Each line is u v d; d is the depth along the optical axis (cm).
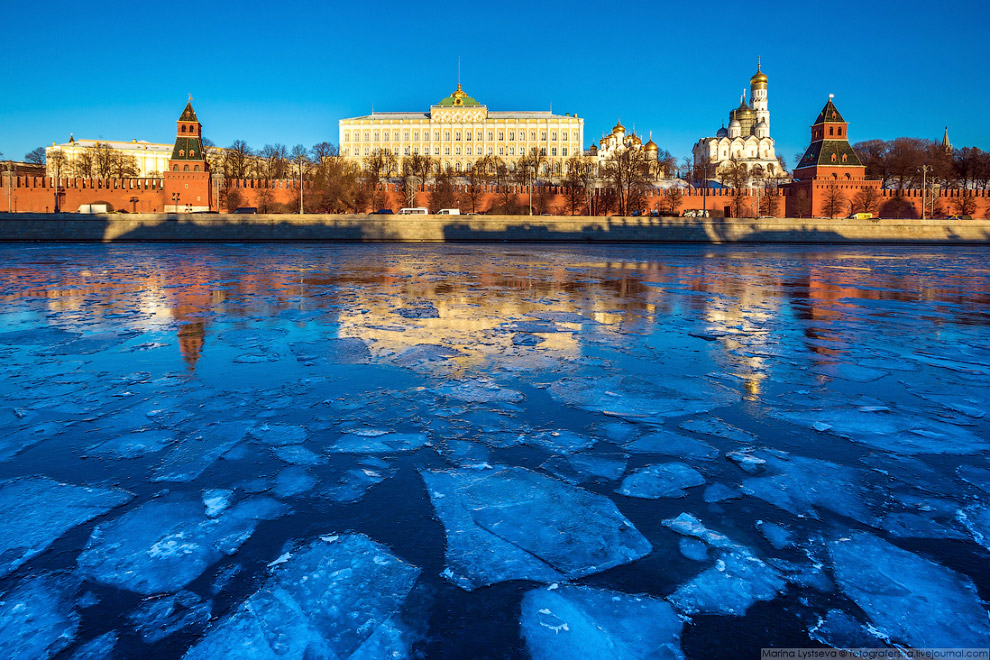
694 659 272
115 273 2334
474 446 526
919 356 903
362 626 294
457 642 283
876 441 544
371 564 346
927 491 442
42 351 902
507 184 10194
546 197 9100
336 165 10175
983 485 452
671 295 1703
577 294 1708
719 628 294
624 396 681
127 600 314
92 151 12206
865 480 460
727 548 364
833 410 633
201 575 335
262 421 587
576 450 518
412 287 1867
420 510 410
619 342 999
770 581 332
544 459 499
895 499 429
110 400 653
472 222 6612
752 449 523
